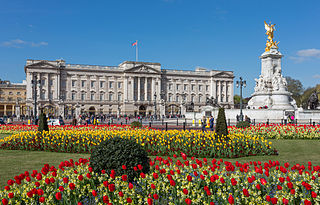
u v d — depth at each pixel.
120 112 128.88
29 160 16.52
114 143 9.60
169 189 8.42
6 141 21.83
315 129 27.03
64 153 19.30
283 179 8.48
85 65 124.69
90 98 124.88
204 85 145.00
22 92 136.38
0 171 13.48
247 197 7.72
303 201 7.74
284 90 53.47
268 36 57.19
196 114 62.84
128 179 9.05
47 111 106.31
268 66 56.06
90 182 8.62
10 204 7.30
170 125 50.56
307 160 16.42
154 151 18.42
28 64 114.06
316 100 58.88
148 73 132.25
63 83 120.94
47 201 7.46
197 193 8.02
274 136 27.05
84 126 31.72
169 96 138.50
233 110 53.78
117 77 129.50
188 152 17.64
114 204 7.76
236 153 17.52
